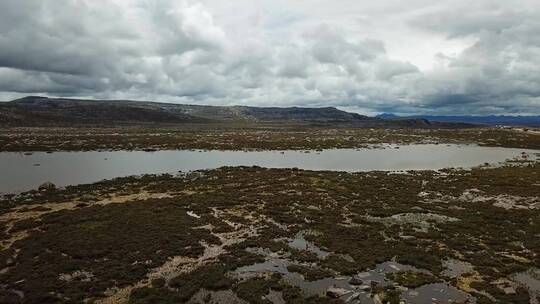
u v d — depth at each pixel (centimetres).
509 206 4412
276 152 10331
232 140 12762
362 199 4697
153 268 2745
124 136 13500
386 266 2830
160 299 2311
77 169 6969
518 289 2455
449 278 2608
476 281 2583
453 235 3453
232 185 5438
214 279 2556
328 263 2836
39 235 3272
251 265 2820
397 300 2300
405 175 6391
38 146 10119
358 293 2394
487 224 3769
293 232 3509
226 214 4006
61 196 4722
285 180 5741
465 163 8275
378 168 7544
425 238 3388
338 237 3391
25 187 5372
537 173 6494
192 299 2341
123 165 7531
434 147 12175
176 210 4066
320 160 8725
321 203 4475
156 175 6156
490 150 11262
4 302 2255
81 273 2658
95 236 3259
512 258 2959
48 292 2389
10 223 3653
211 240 3250
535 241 3300
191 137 13638
